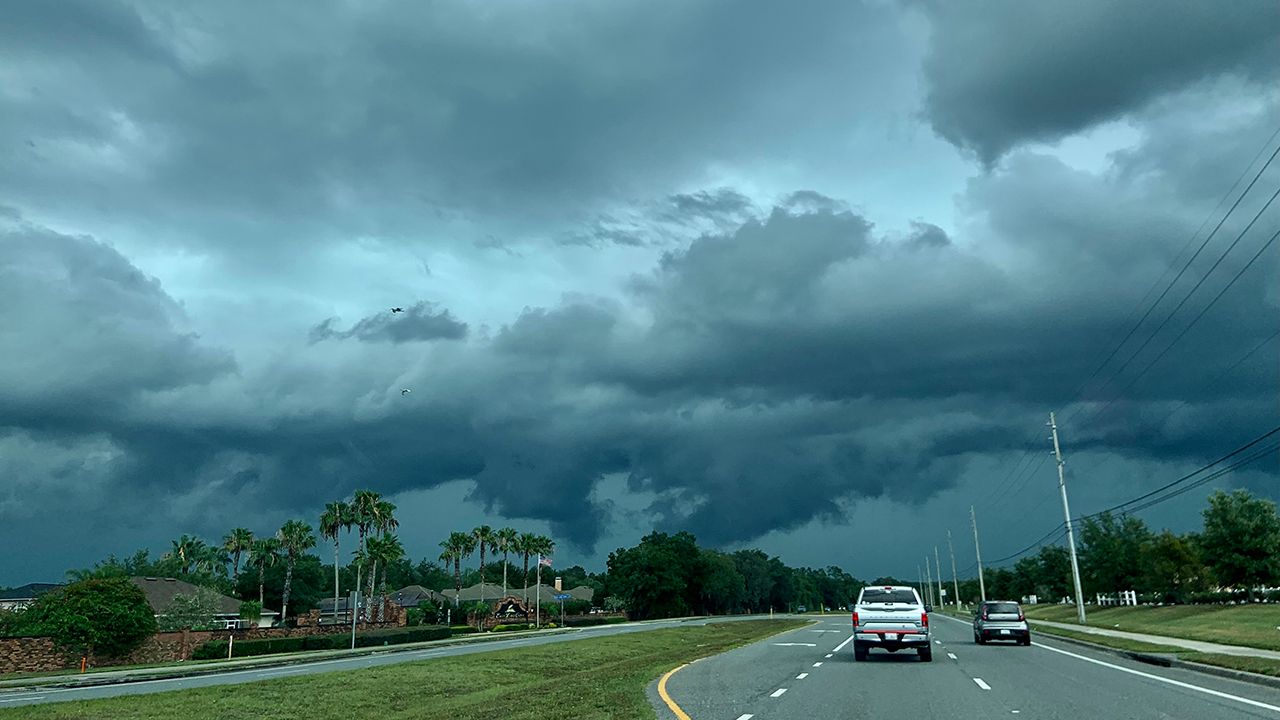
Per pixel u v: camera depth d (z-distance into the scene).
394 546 99.31
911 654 33.22
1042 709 15.84
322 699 21.95
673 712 16.05
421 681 26.64
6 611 64.62
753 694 19.23
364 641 69.00
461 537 122.88
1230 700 16.88
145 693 24.95
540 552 128.75
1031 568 132.75
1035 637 47.22
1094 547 81.00
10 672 49.66
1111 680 21.45
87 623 52.84
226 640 61.91
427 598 129.75
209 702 21.41
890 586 31.50
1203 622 46.44
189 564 126.06
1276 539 53.00
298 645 64.38
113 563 109.25
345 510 97.88
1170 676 22.50
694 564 158.38
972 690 19.39
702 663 30.64
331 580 143.88
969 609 156.12
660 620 125.25
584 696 19.52
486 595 132.75
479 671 30.34
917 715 15.26
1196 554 64.06
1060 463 63.03
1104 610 74.56
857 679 22.53
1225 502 55.34
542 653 39.94
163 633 58.41
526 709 17.48
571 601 142.00
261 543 110.88
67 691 30.28
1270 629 36.88
